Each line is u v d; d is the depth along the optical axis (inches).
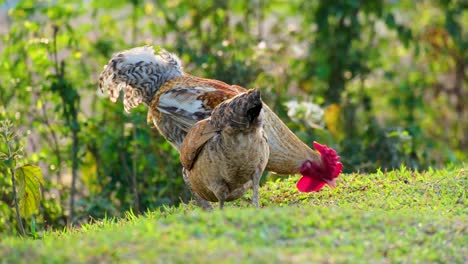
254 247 568.7
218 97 816.9
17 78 1046.4
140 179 1024.2
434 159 1130.7
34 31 1066.7
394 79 1343.5
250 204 822.5
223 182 719.1
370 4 1301.7
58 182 1028.5
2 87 1044.5
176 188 1020.5
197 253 545.0
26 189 803.4
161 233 595.8
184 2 1189.7
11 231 936.3
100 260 545.6
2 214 952.9
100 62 1092.5
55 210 994.7
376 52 1298.0
